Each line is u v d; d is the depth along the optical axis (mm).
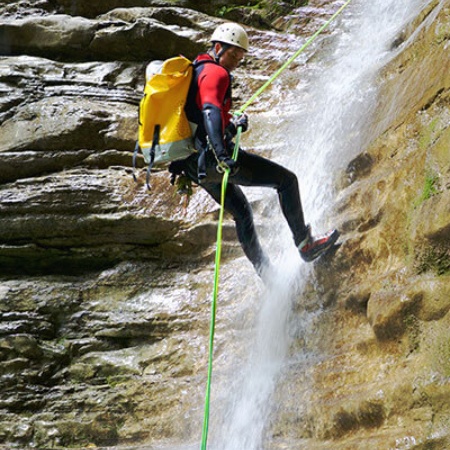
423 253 3838
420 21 6848
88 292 6227
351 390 3898
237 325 5418
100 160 6938
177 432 5016
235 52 4473
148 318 5859
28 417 5430
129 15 9008
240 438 4547
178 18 8945
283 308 4906
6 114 7301
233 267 6035
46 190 6512
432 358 3455
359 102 6008
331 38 8734
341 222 4781
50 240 6488
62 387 5617
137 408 5266
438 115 4422
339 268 4559
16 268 6598
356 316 4316
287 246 5613
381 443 3332
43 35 8633
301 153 6461
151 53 8602
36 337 5871
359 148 5301
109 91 7688
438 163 3988
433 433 3201
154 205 6477
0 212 6496
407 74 5344
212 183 4691
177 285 6133
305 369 4387
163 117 4316
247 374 4895
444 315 3568
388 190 4465
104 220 6395
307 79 8102
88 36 8578
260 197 6363
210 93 4176
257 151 6914
